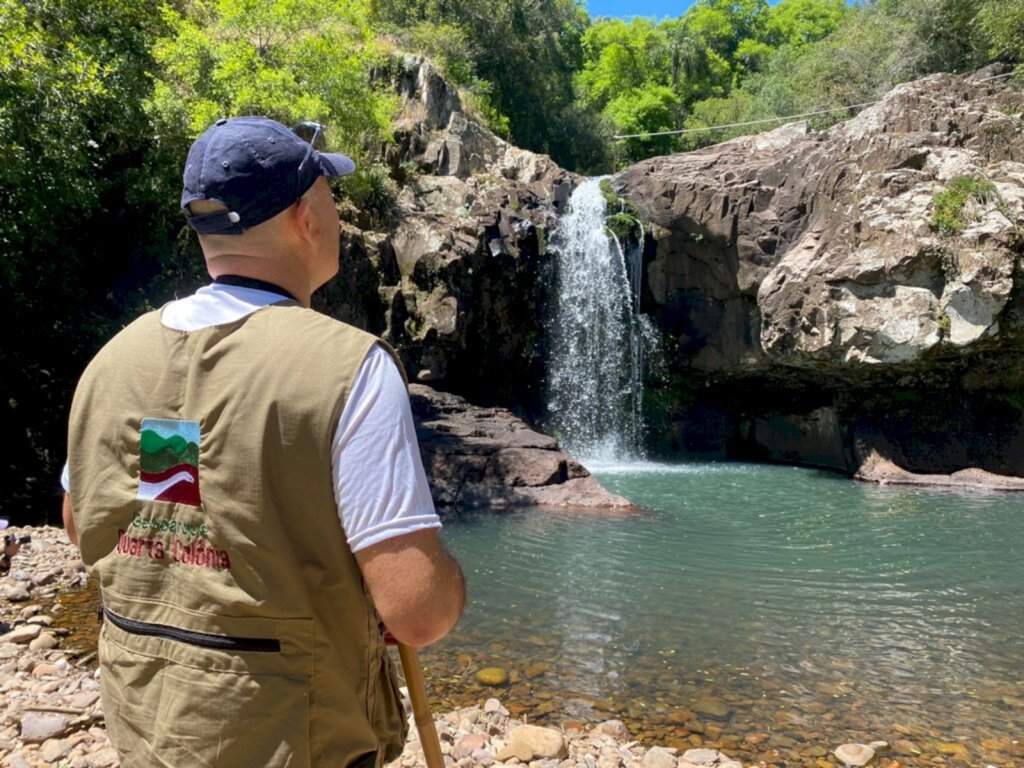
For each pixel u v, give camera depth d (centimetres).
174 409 112
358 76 1516
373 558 105
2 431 1047
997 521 937
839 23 4438
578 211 1694
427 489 112
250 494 106
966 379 1342
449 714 368
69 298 1168
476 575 662
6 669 407
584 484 1049
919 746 360
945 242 1239
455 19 2491
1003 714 398
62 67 992
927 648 498
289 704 107
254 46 1442
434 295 1459
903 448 1359
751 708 401
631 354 1623
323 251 130
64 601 550
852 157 1380
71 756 308
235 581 107
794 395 1622
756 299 1521
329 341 110
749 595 615
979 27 1912
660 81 3975
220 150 117
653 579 658
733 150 1716
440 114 1833
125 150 1300
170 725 107
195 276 1359
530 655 473
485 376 1598
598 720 382
